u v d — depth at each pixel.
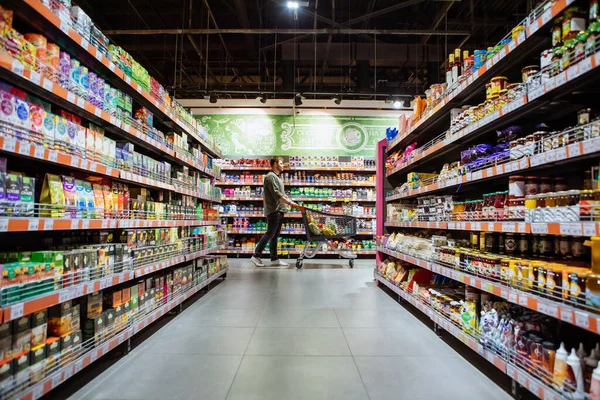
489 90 2.21
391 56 8.59
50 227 1.61
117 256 2.21
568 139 1.56
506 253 2.20
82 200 2.01
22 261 1.57
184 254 3.46
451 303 2.46
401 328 2.77
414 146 4.02
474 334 2.13
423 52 8.55
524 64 2.20
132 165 2.55
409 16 7.91
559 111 2.04
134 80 2.59
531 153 1.79
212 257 4.65
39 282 1.52
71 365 1.66
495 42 8.34
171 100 3.42
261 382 1.83
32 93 1.80
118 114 2.37
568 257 1.86
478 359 2.16
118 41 8.38
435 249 2.87
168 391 1.72
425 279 3.32
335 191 7.75
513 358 1.69
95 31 2.09
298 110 8.04
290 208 7.68
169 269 3.27
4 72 1.42
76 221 1.81
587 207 1.38
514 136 2.14
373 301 3.68
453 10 7.41
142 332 2.66
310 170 8.02
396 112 8.06
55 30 1.73
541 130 1.94
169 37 8.55
